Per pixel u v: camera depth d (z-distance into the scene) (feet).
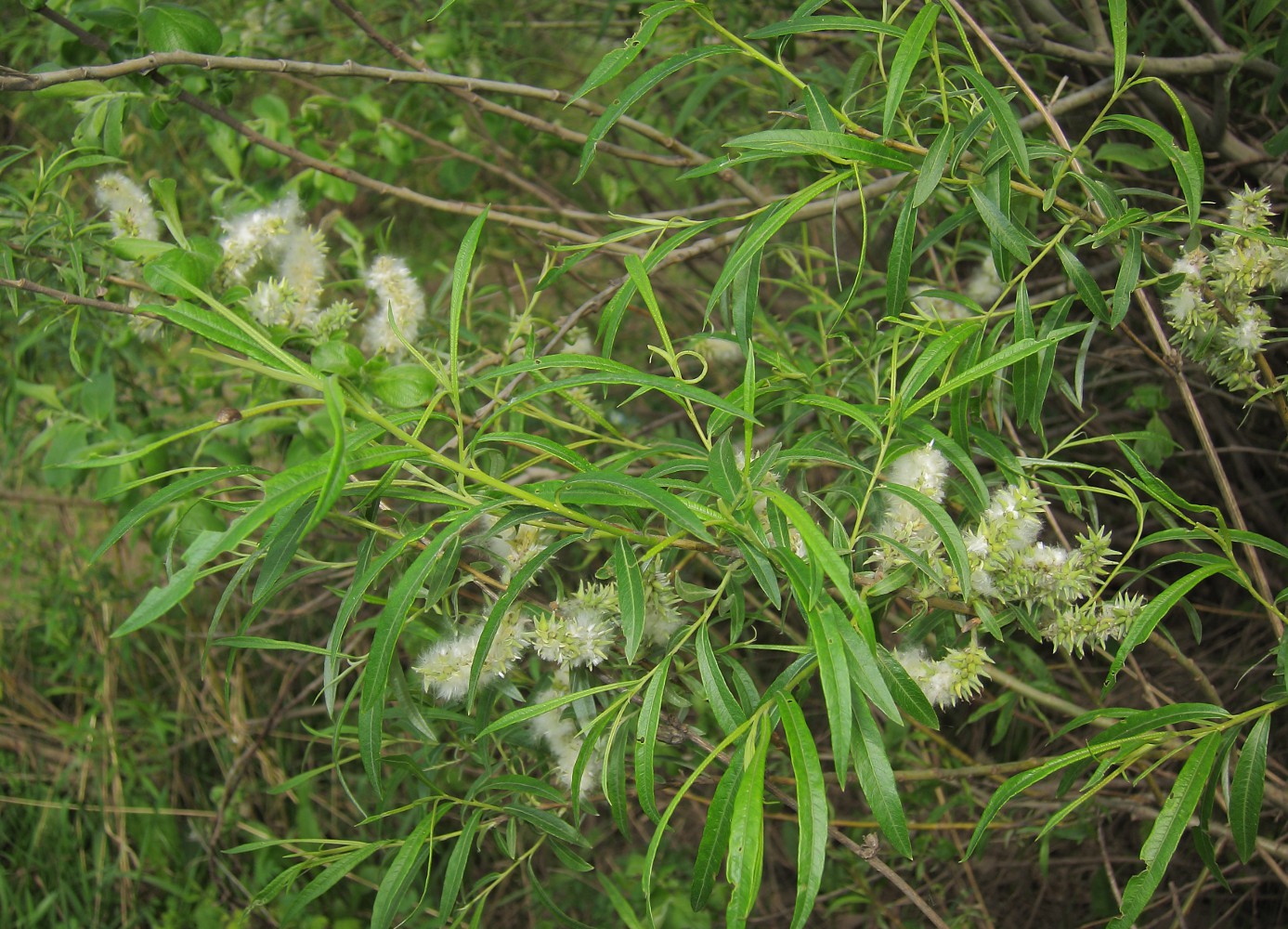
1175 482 3.24
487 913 3.48
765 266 3.74
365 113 3.21
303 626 3.91
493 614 1.48
